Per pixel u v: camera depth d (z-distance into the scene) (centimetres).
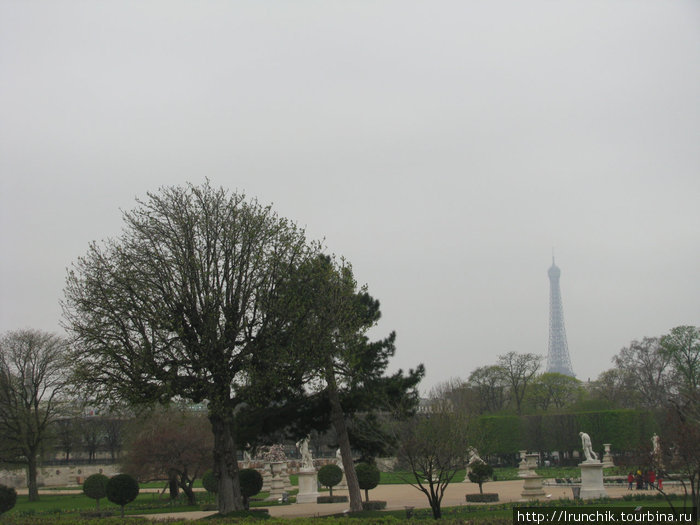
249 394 3403
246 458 7600
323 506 4556
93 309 3391
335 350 3562
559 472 7212
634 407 9969
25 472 8850
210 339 3394
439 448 3134
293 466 8838
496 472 7712
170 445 5019
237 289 3575
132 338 3378
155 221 3581
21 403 6662
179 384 3381
